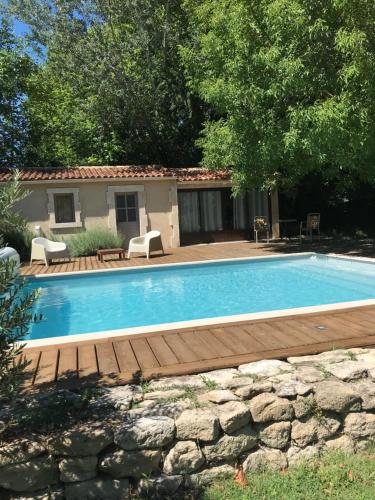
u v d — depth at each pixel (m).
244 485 3.02
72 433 2.88
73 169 15.32
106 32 18.38
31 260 11.92
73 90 19.42
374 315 5.32
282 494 2.90
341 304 5.89
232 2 10.34
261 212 17.56
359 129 8.82
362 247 13.27
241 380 3.48
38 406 3.17
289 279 9.76
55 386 3.51
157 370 3.75
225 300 8.08
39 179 13.76
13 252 7.07
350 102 8.56
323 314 5.41
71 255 13.41
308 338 4.50
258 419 3.22
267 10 8.98
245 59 9.84
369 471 3.12
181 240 16.44
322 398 3.34
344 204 17.88
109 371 3.78
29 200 13.95
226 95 10.29
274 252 12.89
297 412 3.30
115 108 18.80
